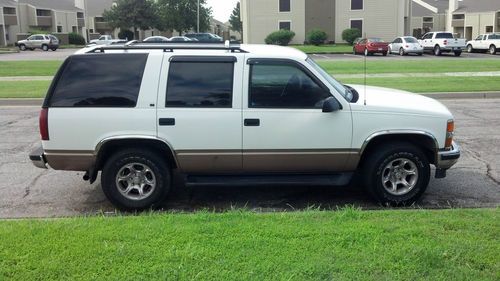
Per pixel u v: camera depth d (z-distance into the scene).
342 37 58.34
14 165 7.95
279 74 5.58
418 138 5.81
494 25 62.50
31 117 12.58
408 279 3.57
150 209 5.71
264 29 59.38
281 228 4.51
